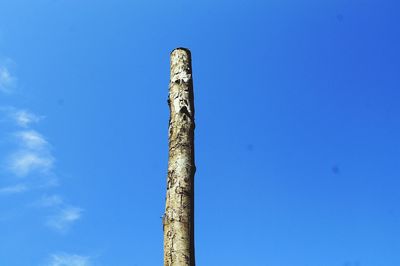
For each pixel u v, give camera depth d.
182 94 6.80
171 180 6.20
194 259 5.74
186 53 7.25
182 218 5.88
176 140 6.46
